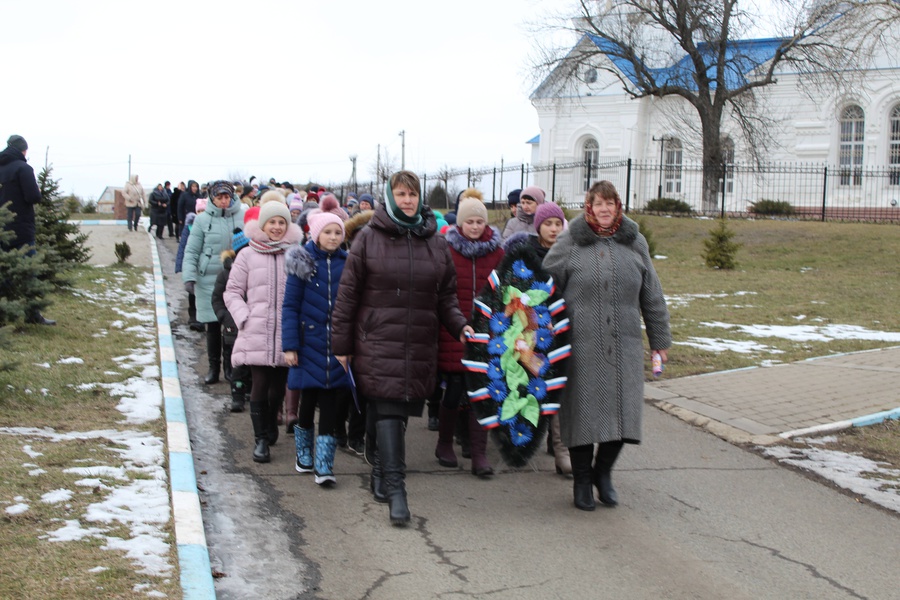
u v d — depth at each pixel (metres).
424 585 4.51
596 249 5.62
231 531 5.16
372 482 5.88
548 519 5.54
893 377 9.49
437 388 6.75
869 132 35.41
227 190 9.04
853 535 5.38
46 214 15.52
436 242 5.57
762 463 6.83
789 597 4.48
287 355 5.88
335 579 4.56
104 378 8.16
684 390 8.90
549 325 5.66
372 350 5.37
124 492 5.29
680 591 4.52
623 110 40.62
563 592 4.46
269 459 6.54
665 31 38.81
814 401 8.47
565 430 5.64
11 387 7.45
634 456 6.95
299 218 9.40
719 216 29.42
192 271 8.95
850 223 27.53
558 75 33.84
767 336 12.34
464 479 6.36
